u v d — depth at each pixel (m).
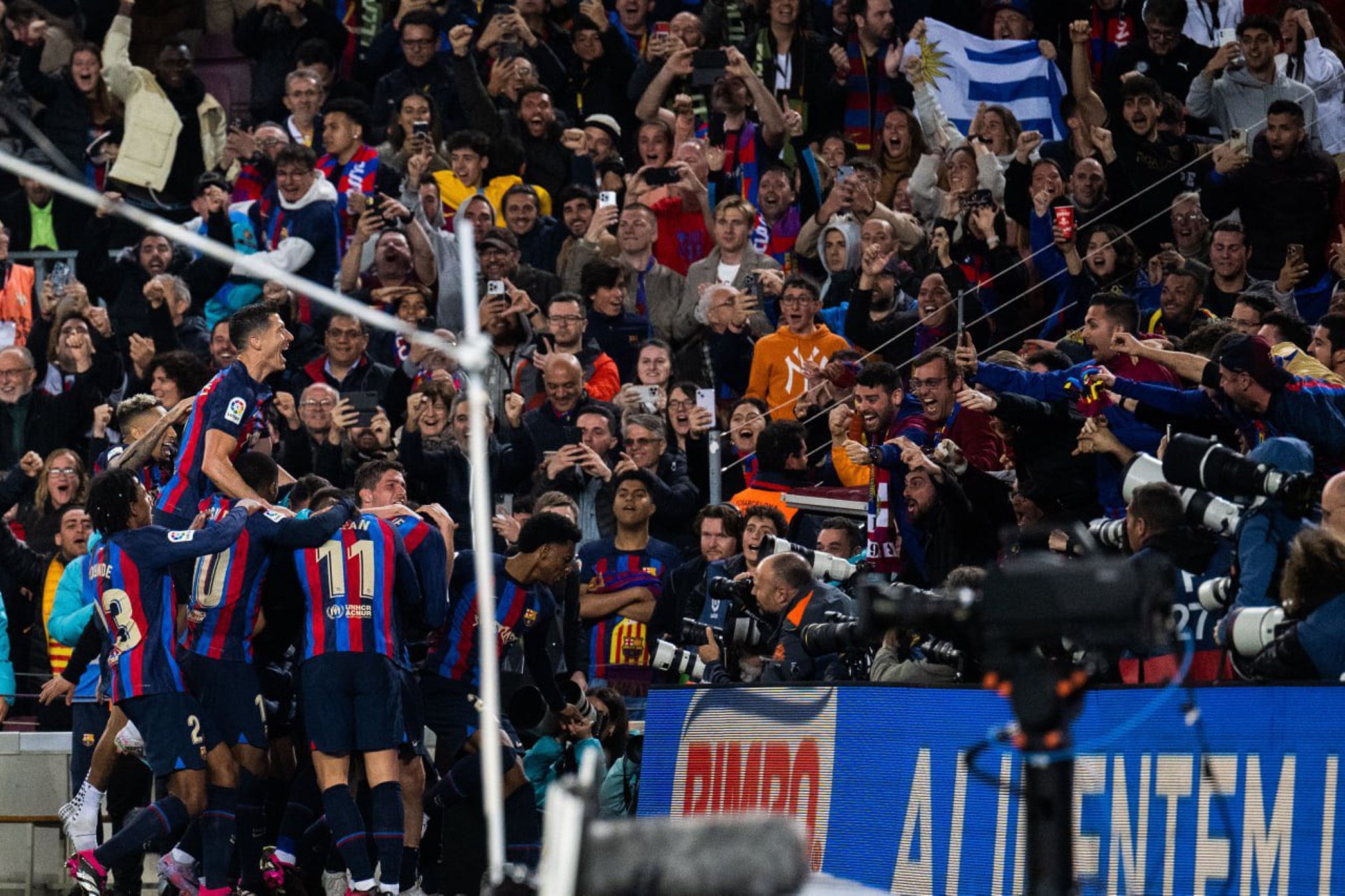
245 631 27.75
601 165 48.34
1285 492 20.61
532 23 52.12
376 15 54.06
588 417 36.19
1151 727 20.50
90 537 33.66
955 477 27.92
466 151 45.88
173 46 50.75
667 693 26.19
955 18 51.91
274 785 30.36
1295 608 20.06
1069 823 10.91
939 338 38.53
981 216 39.16
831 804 23.77
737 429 37.69
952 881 22.16
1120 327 29.23
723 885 7.93
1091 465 28.38
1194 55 47.50
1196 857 19.89
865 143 49.81
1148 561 11.03
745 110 47.44
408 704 28.38
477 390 10.19
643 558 33.66
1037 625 10.95
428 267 42.31
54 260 47.28
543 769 29.30
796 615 27.36
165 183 49.69
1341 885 18.77
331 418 36.38
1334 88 45.47
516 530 32.44
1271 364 24.81
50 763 33.16
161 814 27.78
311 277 42.97
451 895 29.03
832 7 50.72
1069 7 50.44
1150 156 41.66
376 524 27.89
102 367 42.38
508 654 31.02
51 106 49.59
